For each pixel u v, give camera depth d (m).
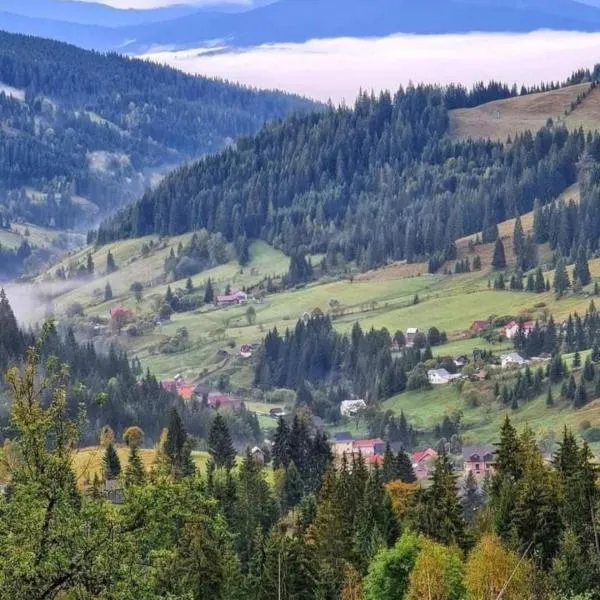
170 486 69.19
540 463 164.12
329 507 164.75
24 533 63.47
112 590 63.25
